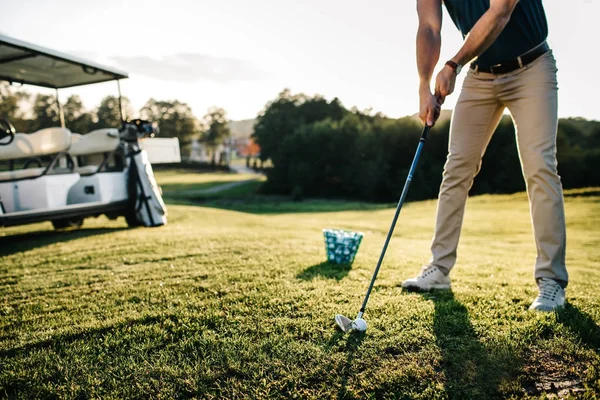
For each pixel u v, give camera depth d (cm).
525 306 227
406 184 221
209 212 1270
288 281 289
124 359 174
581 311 210
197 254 411
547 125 222
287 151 4659
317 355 170
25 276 342
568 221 1300
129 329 205
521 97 228
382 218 1655
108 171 634
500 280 300
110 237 539
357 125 4575
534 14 219
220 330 200
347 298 246
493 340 180
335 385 151
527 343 176
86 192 611
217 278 302
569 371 156
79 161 680
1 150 477
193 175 6794
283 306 231
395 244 655
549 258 223
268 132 5988
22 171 531
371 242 684
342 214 2052
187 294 263
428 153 3559
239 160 10531
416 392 146
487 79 240
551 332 187
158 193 663
